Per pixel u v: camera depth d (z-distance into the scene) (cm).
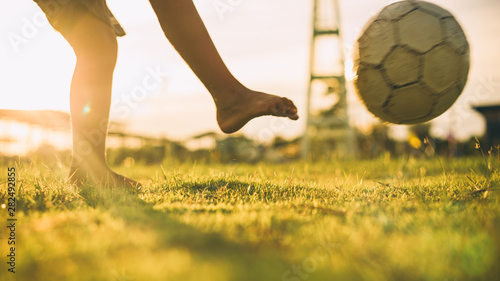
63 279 75
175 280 68
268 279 69
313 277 71
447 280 73
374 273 73
